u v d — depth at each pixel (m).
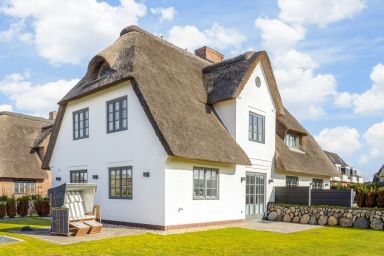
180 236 13.08
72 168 20.58
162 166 14.88
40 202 22.23
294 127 24.58
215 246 11.19
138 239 12.15
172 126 14.93
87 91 18.53
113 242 11.45
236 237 13.24
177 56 20.64
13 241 11.52
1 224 16.94
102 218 17.81
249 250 10.65
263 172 20.70
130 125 16.69
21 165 30.56
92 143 19.12
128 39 19.36
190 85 18.83
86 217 13.91
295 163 22.55
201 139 15.75
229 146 17.22
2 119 32.88
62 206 13.05
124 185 16.78
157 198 14.98
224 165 17.75
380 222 16.83
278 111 22.52
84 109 20.02
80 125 20.28
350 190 18.94
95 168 18.72
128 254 9.60
